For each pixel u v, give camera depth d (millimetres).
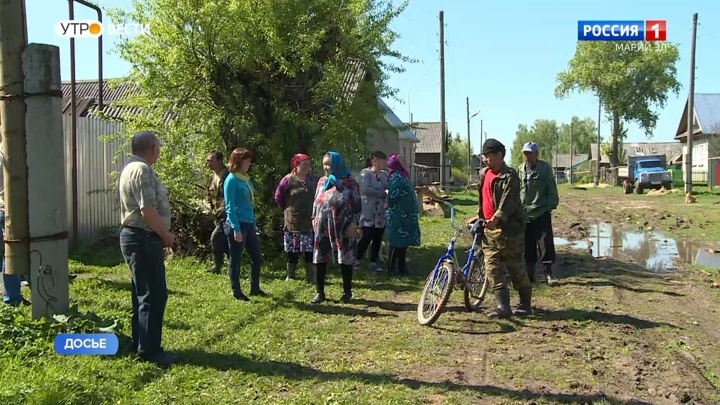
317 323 6715
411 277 9344
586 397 4789
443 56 28172
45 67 5691
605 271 10211
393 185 9305
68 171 10812
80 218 11125
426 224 16750
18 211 5691
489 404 4641
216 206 9203
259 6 9703
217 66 9945
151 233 5070
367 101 11016
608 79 58000
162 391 4621
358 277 9281
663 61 58094
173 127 10008
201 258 9727
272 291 8070
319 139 10469
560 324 6816
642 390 4992
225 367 5227
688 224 17891
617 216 21500
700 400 4824
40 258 5691
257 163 10078
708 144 42938
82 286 7637
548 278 8906
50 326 5449
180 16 9570
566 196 36469
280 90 10297
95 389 4496
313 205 8242
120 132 10922
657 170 38125
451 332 6480
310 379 5023
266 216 10039
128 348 5379
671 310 7598
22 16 5664
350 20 10508
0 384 4305
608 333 6527
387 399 4648
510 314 7055
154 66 9797
